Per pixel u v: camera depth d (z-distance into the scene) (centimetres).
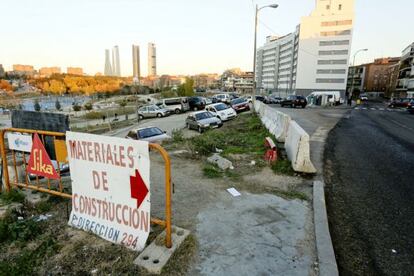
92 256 318
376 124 1680
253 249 333
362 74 11338
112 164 347
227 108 2072
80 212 390
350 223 420
